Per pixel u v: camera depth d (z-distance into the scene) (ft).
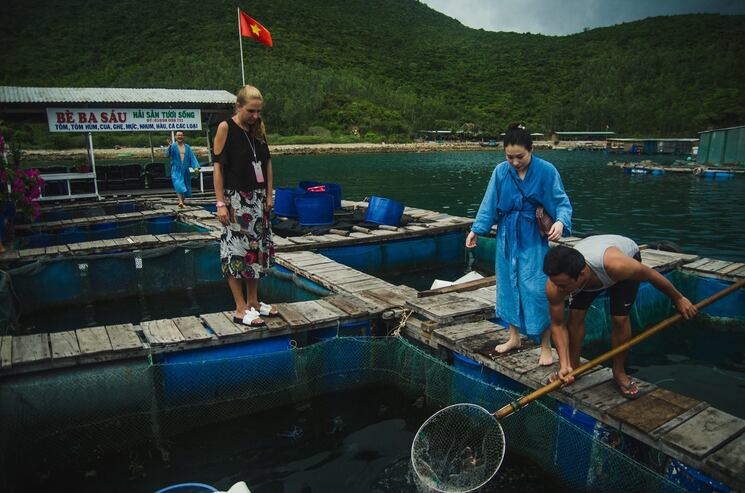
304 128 255.70
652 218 44.06
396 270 28.99
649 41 460.96
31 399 12.21
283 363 14.47
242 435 13.12
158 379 13.28
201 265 26.17
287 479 11.22
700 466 9.09
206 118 48.44
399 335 16.20
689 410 10.65
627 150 186.19
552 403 12.39
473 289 19.48
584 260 9.87
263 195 14.07
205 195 45.39
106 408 12.90
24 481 11.46
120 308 23.32
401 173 96.94
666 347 18.45
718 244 33.94
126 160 128.77
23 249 26.96
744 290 20.30
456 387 13.87
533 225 12.01
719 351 18.03
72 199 41.14
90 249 25.16
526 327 12.12
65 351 12.77
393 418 13.96
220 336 13.96
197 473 11.57
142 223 34.58
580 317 11.27
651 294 21.07
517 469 11.66
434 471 10.97
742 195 57.88
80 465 11.98
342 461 11.87
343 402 14.87
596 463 10.59
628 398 11.18
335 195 35.06
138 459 12.22
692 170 83.46
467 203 55.47
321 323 15.42
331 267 22.91
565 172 93.56
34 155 138.72
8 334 19.22
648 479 9.65
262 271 14.62
